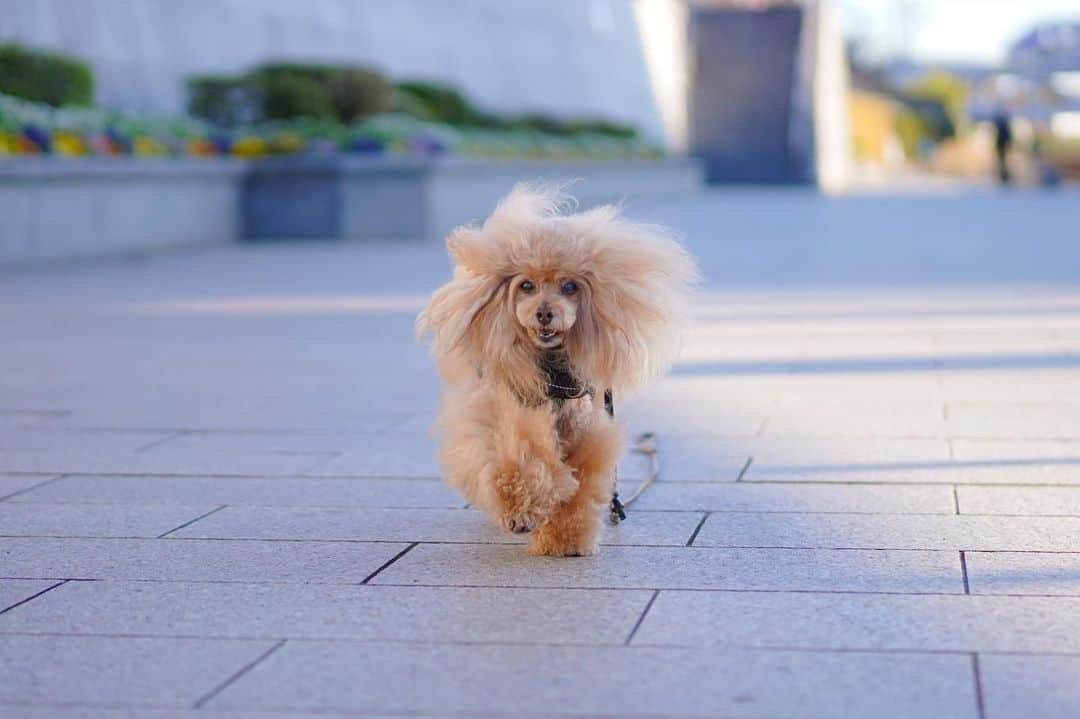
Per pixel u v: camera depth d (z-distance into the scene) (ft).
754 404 24.41
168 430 22.72
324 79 71.56
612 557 15.16
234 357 30.50
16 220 50.39
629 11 141.90
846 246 61.11
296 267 52.06
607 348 14.51
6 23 60.49
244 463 20.27
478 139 79.71
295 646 12.35
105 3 67.72
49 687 11.44
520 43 114.73
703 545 15.60
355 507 17.66
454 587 14.12
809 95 151.02
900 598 13.46
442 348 14.69
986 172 196.24
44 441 21.95
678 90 155.33
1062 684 11.14
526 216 14.62
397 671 11.67
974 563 14.64
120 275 48.98
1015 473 18.83
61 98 57.93
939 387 25.68
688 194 120.78
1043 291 41.34
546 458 14.58
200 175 61.87
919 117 262.26
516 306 14.30
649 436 21.20
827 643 12.19
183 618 13.21
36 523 16.97
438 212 66.08
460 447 14.85
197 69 74.38
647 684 11.27
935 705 10.74
